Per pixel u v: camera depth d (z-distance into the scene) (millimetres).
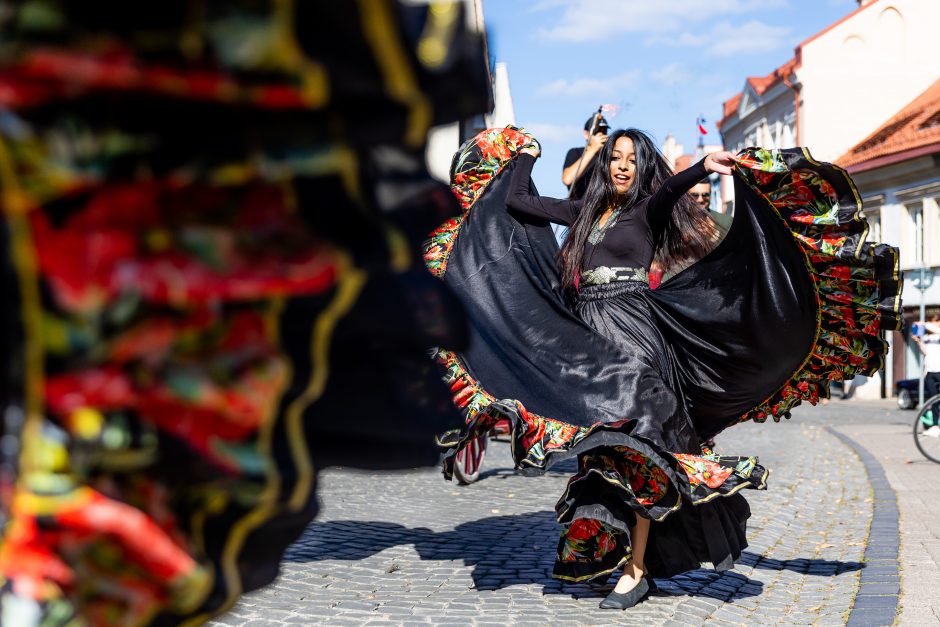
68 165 1119
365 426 1493
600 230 4535
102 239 1134
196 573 1232
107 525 1188
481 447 8820
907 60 44344
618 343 4391
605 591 4656
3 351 1131
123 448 1193
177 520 1258
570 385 4254
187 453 1222
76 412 1168
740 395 4504
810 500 8078
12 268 1115
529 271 4629
